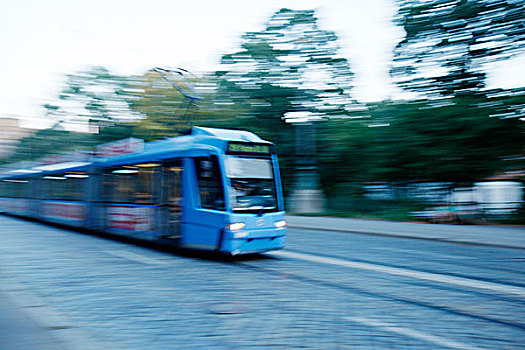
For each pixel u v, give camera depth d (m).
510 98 20.52
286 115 32.69
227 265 9.31
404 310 5.90
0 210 28.67
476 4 21.06
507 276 8.38
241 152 10.01
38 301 6.19
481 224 22.06
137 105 33.06
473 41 21.53
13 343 4.34
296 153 31.05
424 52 22.88
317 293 6.81
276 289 7.06
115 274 8.22
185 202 10.41
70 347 4.34
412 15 22.78
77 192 16.95
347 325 5.21
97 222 15.12
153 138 31.12
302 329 5.05
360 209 28.91
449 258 10.66
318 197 30.34
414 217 23.98
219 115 31.42
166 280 7.71
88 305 6.04
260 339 4.71
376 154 26.53
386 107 26.38
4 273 8.24
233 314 5.64
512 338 4.85
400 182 26.38
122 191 13.49
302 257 10.61
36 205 21.78
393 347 4.52
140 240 13.40
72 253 10.91
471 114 21.27
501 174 22.25
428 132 22.80
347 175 30.25
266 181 10.27
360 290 7.05
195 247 10.10
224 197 9.55
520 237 14.83
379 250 12.09
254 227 9.71
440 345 4.60
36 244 12.67
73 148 40.94
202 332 4.93
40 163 22.48
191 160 10.43
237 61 31.92
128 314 5.62
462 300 6.49
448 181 23.59
